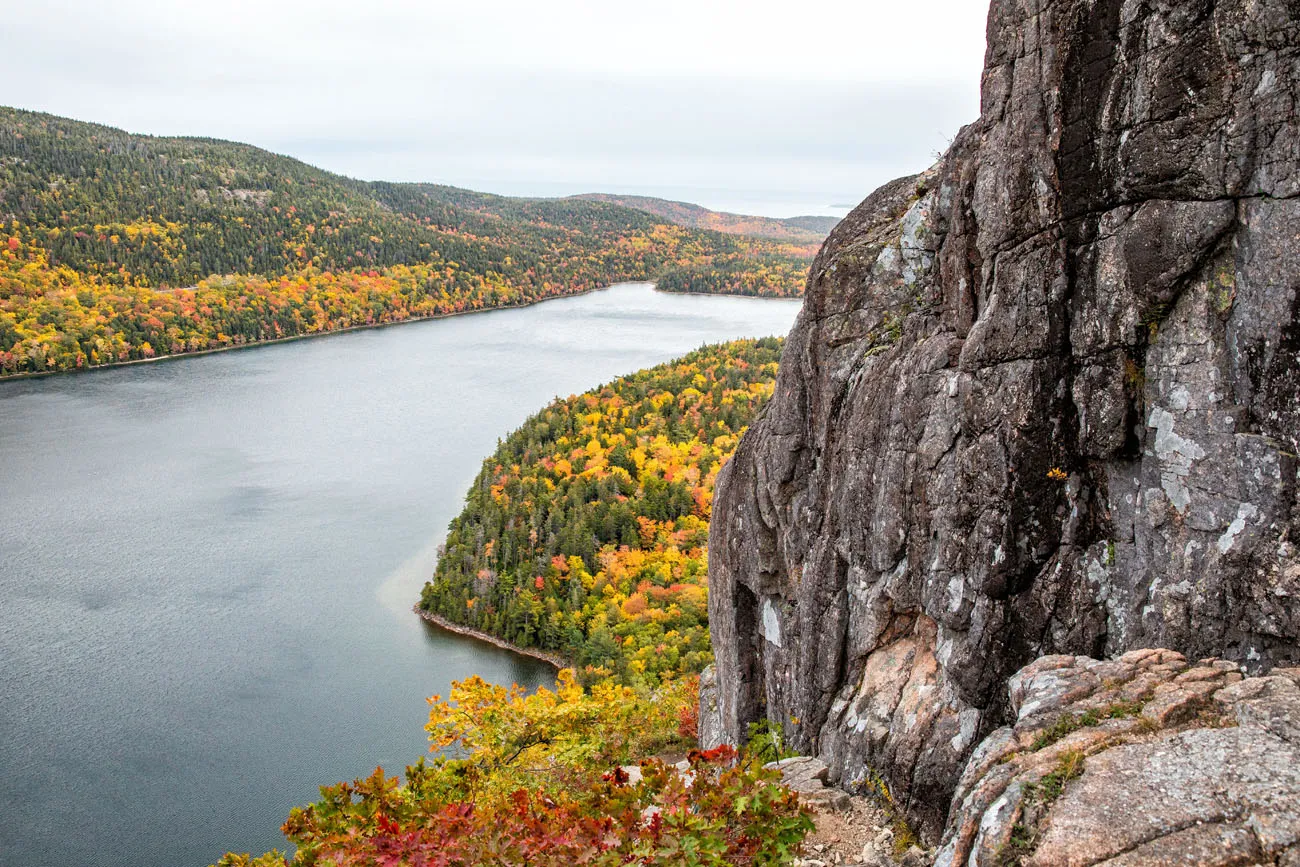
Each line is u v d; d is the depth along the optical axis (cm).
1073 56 812
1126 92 770
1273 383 682
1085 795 560
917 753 959
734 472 1515
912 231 1140
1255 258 689
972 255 987
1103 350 816
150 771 5125
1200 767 551
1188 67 719
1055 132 830
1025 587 884
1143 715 626
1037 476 870
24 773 5094
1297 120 657
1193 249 730
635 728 1898
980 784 632
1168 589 752
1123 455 812
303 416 13425
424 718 5712
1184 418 747
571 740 1599
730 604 1521
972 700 920
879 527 1071
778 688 1377
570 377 16475
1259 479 686
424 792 1255
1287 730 556
